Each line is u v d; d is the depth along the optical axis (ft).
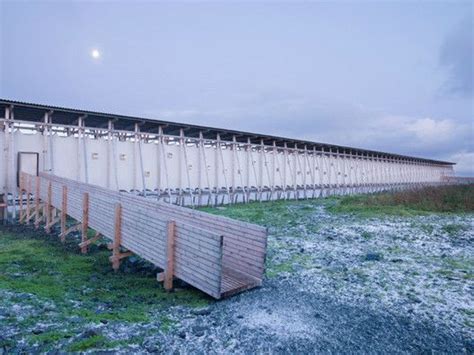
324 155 132.05
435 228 48.55
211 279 21.75
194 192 84.43
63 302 21.18
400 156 188.75
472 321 20.06
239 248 27.20
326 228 50.88
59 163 63.16
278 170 109.91
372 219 58.08
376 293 24.62
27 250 36.63
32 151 59.72
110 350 15.20
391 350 16.46
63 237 40.73
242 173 97.50
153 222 25.80
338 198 117.29
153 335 17.10
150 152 76.02
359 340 17.37
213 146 89.61
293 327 18.65
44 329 16.94
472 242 40.91
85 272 28.89
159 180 76.69
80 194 37.29
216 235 21.29
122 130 71.51
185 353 15.51
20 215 55.16
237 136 94.58
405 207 70.64
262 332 17.89
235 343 16.61
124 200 39.17
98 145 68.39
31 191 53.31
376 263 32.68
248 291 24.43
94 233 46.14
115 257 29.68
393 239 43.09
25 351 14.70
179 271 24.14
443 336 18.11
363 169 158.71
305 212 71.00
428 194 80.12
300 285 26.16
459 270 30.30
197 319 19.35
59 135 63.21
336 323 19.39
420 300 23.25
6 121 55.77
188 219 31.96
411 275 28.94
